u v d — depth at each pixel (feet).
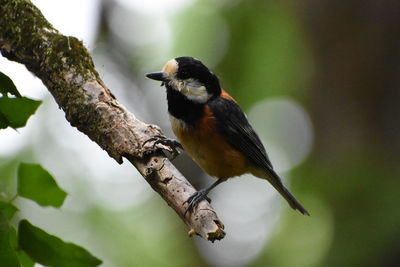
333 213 39.58
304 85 47.52
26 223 14.16
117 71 50.52
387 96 42.22
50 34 19.15
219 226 16.65
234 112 26.84
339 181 40.45
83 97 18.60
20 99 15.02
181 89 25.14
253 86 49.01
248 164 28.12
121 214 44.62
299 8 46.50
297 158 48.34
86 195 43.86
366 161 40.68
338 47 44.24
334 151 42.96
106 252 42.75
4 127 14.93
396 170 39.65
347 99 43.42
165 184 17.60
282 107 49.39
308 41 46.39
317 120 44.78
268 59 48.85
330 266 37.24
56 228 41.86
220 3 49.78
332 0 44.52
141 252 43.80
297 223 45.19
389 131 41.34
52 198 14.99
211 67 48.42
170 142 18.62
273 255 45.93
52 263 14.40
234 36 49.21
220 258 46.70
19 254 14.73
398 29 42.52
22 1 19.22
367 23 43.27
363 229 37.32
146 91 50.06
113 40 50.75
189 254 45.19
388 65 42.47
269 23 49.11
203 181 49.08
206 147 25.73
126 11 50.88
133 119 18.71
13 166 40.22
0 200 14.46
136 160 18.19
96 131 18.49
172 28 49.85
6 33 19.03
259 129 50.37
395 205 37.40
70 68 18.86
